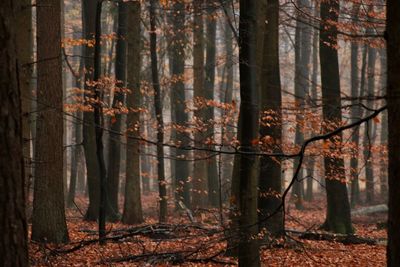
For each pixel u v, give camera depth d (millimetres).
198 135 23203
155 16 22469
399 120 5195
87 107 17141
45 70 13914
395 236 5246
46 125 14031
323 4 15055
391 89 5230
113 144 22281
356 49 33188
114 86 17094
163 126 19266
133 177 21203
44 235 13867
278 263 12047
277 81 13547
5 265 4461
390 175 5305
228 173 33281
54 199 14070
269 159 13336
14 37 4680
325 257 13070
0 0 4570
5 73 4566
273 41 13734
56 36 14031
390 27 5270
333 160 15195
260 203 13516
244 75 8258
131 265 11562
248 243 8422
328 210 18219
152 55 21312
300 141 29938
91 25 21266
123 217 21219
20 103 4734
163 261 11883
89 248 13406
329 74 17609
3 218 4496
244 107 8250
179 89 29219
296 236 16250
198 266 11680
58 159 14172
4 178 4523
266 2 12977
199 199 25453
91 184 21703
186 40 26406
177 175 29344
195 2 18766
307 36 38219
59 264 11461
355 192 35625
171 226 13336
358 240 15539
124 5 21766
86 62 21188
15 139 4617
